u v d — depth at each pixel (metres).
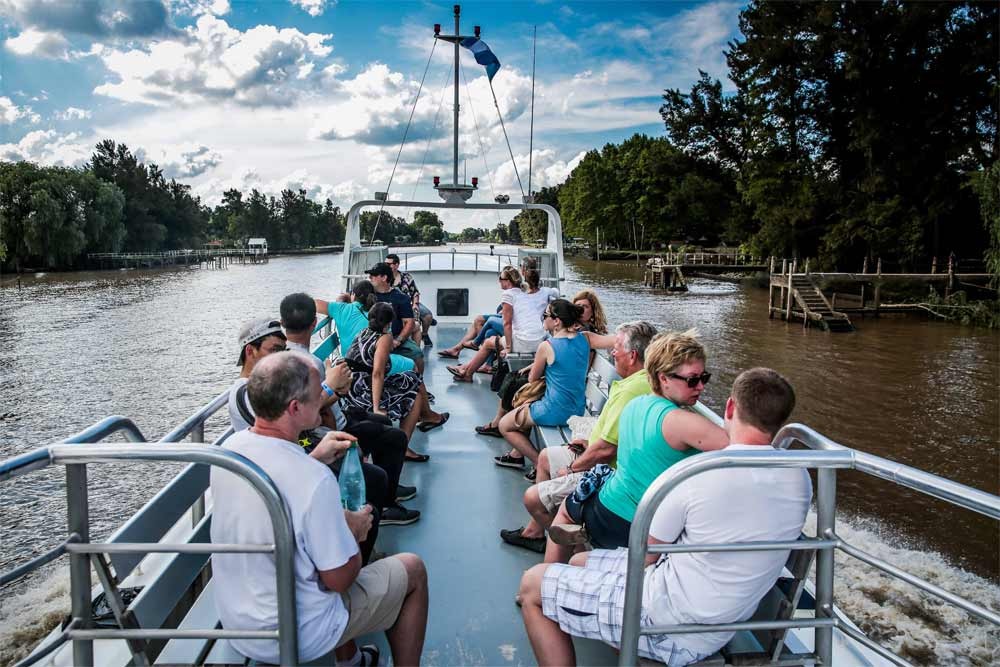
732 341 28.70
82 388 21.47
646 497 1.97
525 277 6.62
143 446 1.89
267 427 2.11
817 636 2.26
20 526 11.58
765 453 1.95
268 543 2.03
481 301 10.73
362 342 4.50
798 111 44.81
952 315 33.78
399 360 4.92
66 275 71.88
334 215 176.38
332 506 2.05
